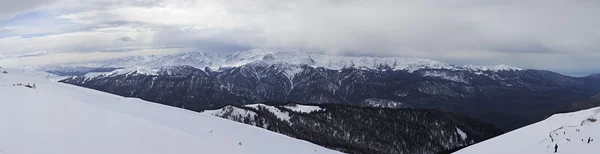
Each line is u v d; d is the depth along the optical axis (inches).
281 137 1745.8
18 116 877.8
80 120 932.0
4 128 773.9
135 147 808.9
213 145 973.2
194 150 885.8
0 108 923.4
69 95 1525.6
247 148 1071.6
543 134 1950.1
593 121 1969.7
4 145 681.6
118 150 771.4
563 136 1729.8
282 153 1208.2
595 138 1578.5
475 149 2239.2
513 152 1785.2
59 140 764.0
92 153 728.3
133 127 952.9
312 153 1422.2
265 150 1149.7
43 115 921.5
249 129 1753.2
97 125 913.5
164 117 1389.0
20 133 762.2
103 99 1669.5
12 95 1100.5
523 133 2191.2
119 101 1721.2
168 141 900.6
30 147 698.8
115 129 907.4
